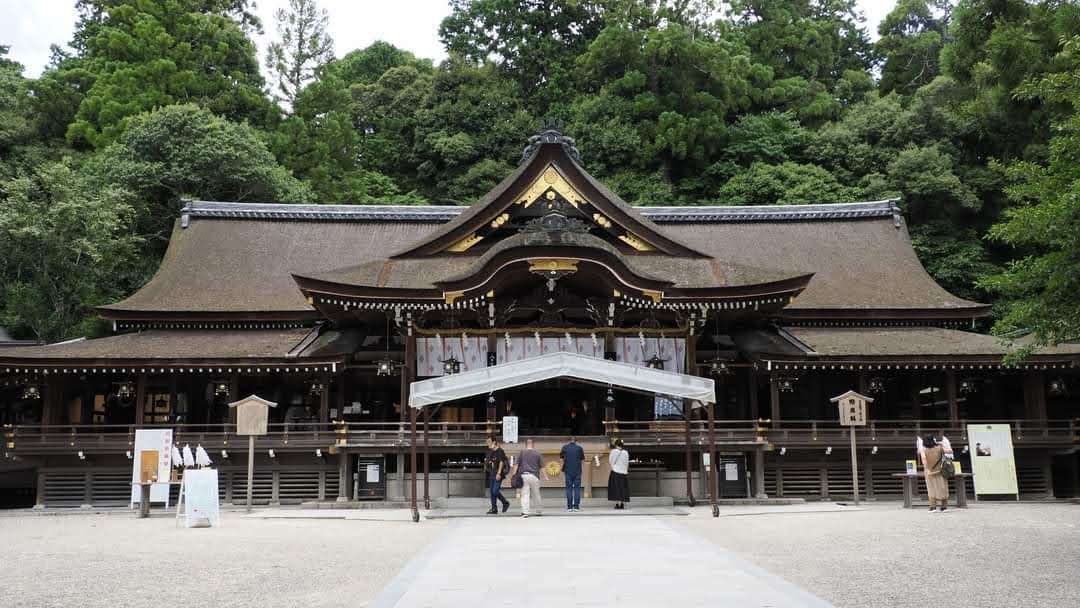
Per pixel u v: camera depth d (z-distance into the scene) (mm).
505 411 33406
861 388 31312
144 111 53312
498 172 70750
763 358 30109
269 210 40781
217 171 48781
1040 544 15945
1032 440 30625
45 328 41688
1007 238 17109
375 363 31562
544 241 28156
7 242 41250
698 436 28594
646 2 77000
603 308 30797
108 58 58656
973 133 57281
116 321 33781
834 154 64000
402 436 28578
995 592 10977
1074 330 16797
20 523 23266
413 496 22281
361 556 14805
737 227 41625
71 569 13539
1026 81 18828
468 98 77375
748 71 74188
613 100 70312
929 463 24672
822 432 30422
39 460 29703
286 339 32750
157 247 49438
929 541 16484
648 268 31797
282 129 61781
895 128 61594
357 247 39344
